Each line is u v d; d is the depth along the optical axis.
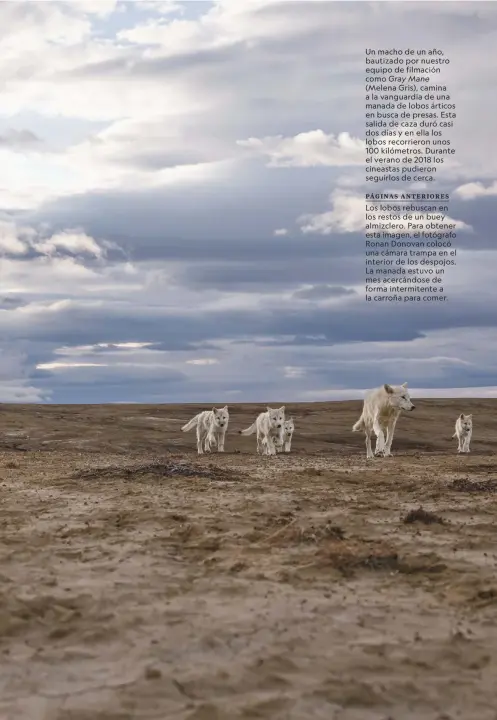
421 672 6.17
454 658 6.48
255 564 9.62
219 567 9.45
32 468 23.14
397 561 9.59
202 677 5.91
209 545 10.77
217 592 8.31
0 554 9.99
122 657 6.38
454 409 57.00
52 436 39.53
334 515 13.28
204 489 17.16
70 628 7.02
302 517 13.19
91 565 9.51
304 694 5.68
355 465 25.19
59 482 18.38
